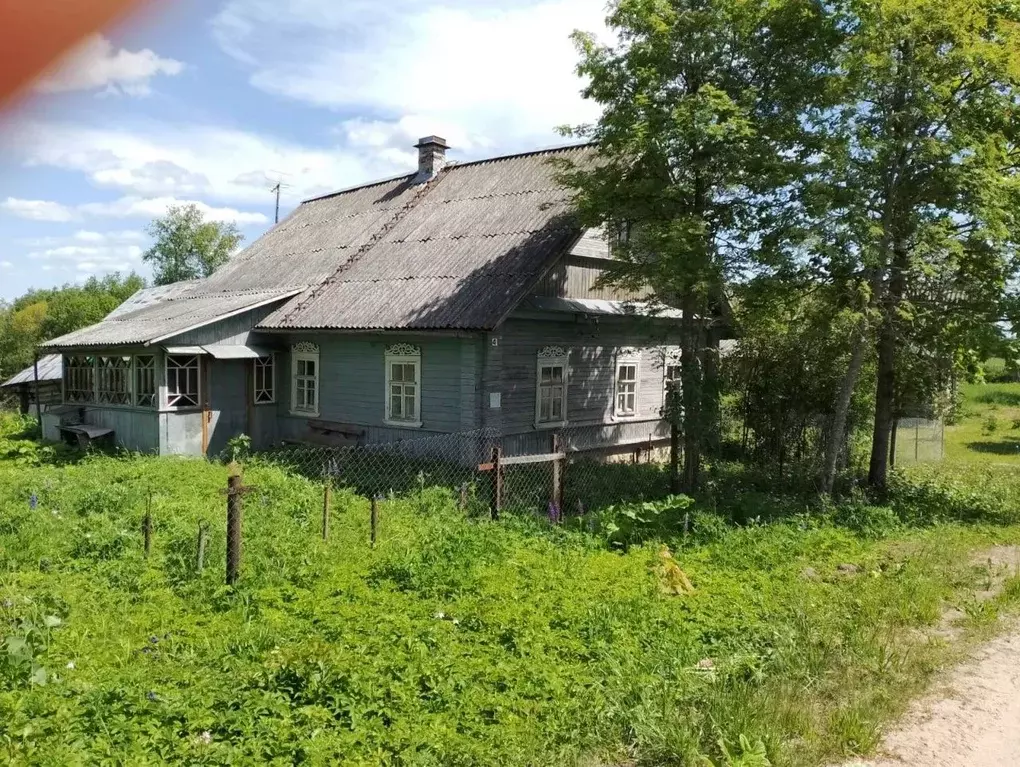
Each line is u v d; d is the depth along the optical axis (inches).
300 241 872.3
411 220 756.6
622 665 225.9
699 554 356.8
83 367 748.6
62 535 354.6
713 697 204.1
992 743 193.0
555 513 424.5
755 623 263.9
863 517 452.4
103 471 542.3
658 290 515.2
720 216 501.4
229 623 253.8
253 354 673.0
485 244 631.8
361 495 490.6
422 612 263.7
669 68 474.0
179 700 191.0
